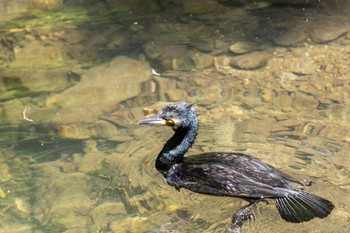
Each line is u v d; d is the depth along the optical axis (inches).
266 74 598.5
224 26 686.5
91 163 480.4
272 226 395.5
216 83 586.9
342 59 615.5
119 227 408.5
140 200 436.8
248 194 421.4
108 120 535.8
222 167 444.8
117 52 648.4
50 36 684.1
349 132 502.0
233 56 630.5
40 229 413.7
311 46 641.0
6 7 754.8
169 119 471.2
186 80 593.6
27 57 645.9
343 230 386.6
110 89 582.9
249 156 451.5
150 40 667.4
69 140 510.0
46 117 542.9
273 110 540.7
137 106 554.6
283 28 674.8
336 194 422.9
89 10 740.7
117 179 461.4
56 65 629.3
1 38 682.8
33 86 593.6
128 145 502.3
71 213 427.8
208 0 741.9
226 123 523.8
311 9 708.7
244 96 564.1
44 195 448.1
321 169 454.0
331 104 546.0
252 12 713.0
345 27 669.3
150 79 597.6
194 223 406.9
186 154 487.2
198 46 650.8
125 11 730.8
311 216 393.1
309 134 501.4
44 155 492.1
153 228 404.5
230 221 406.0
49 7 749.9
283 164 461.7
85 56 642.8
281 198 410.9
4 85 595.5
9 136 516.4
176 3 741.3
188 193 442.9
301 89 571.8
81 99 569.0
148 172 470.3
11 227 417.1
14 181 464.4
